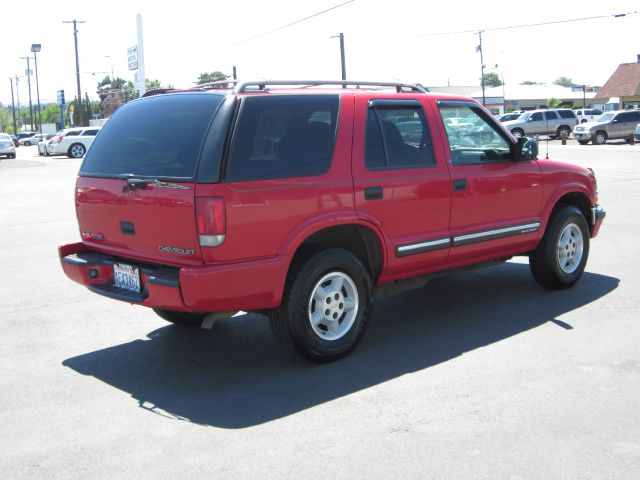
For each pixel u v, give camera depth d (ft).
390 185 17.85
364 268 17.60
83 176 18.11
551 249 22.61
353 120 17.44
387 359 17.46
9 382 16.57
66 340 19.80
